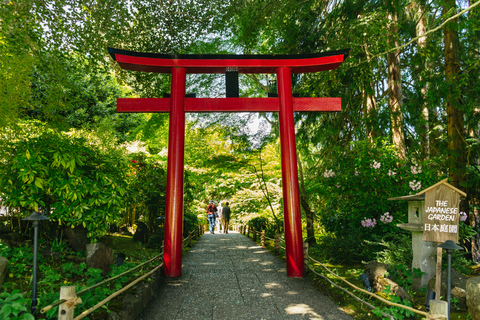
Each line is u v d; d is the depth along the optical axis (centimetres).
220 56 663
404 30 844
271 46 941
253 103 686
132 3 692
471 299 325
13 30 582
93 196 532
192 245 1083
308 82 908
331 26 875
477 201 770
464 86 734
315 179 1009
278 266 705
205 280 579
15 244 516
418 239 480
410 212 498
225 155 1109
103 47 722
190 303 448
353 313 404
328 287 509
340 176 751
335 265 663
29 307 289
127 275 474
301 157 1262
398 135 909
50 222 595
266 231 1279
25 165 488
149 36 788
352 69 905
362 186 732
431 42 779
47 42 642
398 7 735
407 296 424
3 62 529
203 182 1703
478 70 697
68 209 504
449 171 743
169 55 659
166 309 423
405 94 936
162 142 1374
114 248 720
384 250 605
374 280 477
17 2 599
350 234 694
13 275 398
